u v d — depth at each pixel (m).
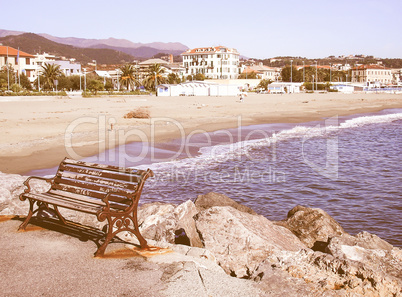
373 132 36.94
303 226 8.00
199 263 4.67
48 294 3.81
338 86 134.50
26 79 111.19
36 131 28.06
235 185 15.22
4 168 16.97
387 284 3.92
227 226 5.57
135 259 4.72
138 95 96.44
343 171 19.12
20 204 6.89
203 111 47.66
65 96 81.06
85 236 5.62
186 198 13.11
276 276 4.11
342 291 3.80
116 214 4.95
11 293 3.83
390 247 5.70
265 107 57.66
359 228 11.17
